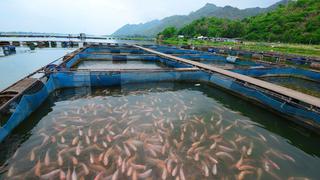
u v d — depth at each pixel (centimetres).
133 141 548
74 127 616
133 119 678
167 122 673
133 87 1080
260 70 1387
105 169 439
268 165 489
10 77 1236
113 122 653
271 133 659
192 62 1471
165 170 445
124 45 2942
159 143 548
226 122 707
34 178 415
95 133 585
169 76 1146
